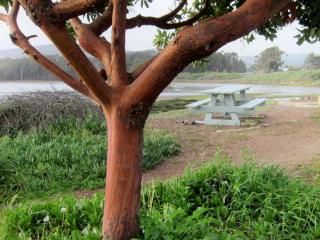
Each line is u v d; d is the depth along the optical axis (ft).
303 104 46.68
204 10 9.23
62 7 6.33
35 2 6.24
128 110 7.34
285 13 10.02
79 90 7.66
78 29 8.00
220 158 20.21
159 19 8.71
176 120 34.24
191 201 13.32
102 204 11.41
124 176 7.55
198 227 9.56
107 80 7.80
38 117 25.94
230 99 33.42
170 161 21.93
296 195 12.85
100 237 8.48
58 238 9.70
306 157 21.22
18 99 26.63
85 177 18.66
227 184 13.84
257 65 140.26
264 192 13.23
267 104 46.62
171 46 6.74
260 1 6.56
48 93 27.91
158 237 8.40
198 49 6.65
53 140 23.16
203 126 31.73
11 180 17.70
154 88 7.16
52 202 12.52
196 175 14.60
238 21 6.55
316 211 12.19
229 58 127.65
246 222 12.07
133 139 7.51
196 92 65.51
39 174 18.66
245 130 29.94
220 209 12.71
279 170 15.42
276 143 25.32
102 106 7.68
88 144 22.68
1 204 16.11
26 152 20.67
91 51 7.90
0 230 10.98
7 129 25.39
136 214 7.77
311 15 9.93
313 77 110.93
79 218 10.97
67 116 26.61
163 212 11.18
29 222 11.24
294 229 11.63
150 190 13.33
